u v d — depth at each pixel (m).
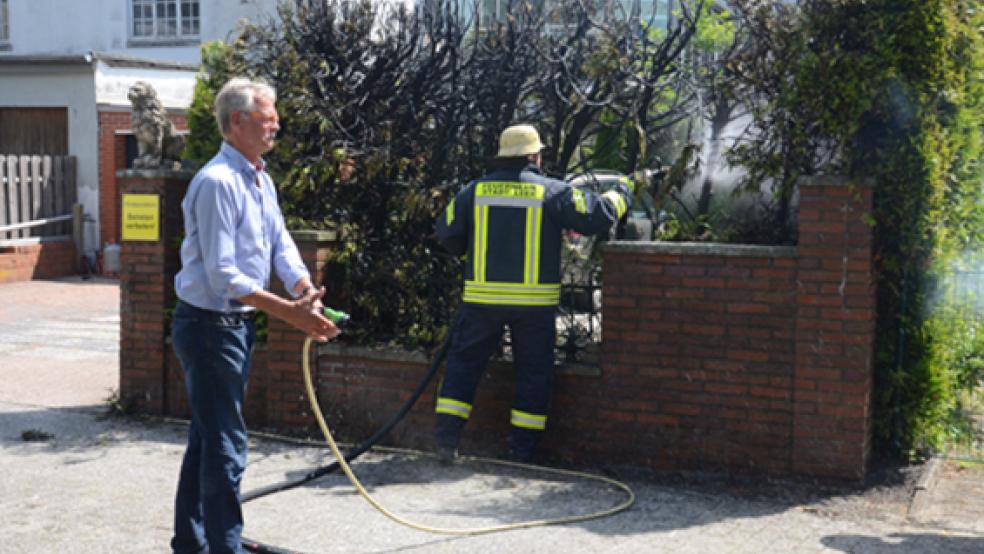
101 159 17.31
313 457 6.79
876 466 6.36
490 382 6.84
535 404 6.35
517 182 6.25
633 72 6.76
